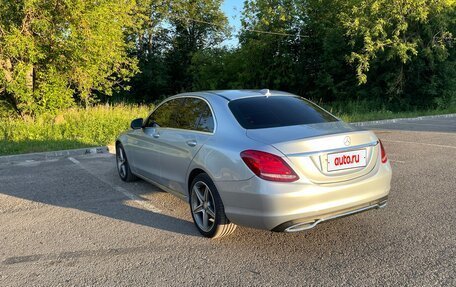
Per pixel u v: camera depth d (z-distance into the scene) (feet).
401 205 16.92
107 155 32.24
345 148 12.35
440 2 67.36
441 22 67.51
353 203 12.31
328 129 13.00
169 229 15.06
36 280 11.36
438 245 12.84
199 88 101.45
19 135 38.22
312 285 10.67
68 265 12.26
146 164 18.86
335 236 13.88
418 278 10.82
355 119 58.80
